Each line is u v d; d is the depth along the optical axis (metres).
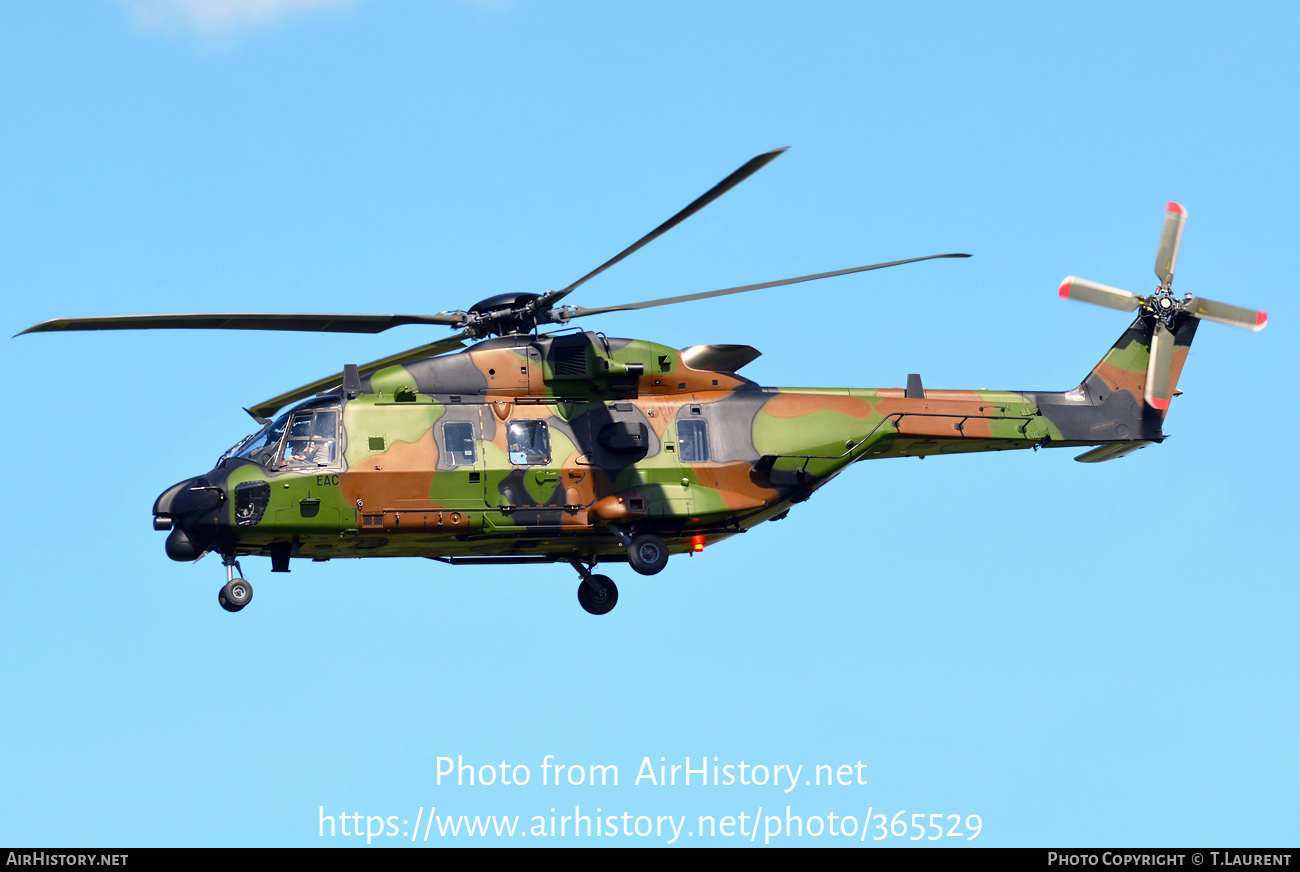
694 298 77.25
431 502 78.06
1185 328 95.81
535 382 81.56
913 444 89.56
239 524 75.69
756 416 85.12
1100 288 94.62
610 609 87.50
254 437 79.75
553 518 79.81
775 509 85.12
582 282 76.62
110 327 71.19
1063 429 92.31
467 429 79.69
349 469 77.25
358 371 81.75
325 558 82.00
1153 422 94.44
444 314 81.50
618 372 82.25
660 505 81.12
